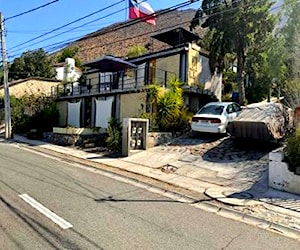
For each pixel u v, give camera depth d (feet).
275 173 29.45
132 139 48.96
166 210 23.34
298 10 62.44
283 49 66.28
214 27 72.13
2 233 17.67
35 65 153.17
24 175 32.73
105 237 17.69
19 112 87.92
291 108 50.11
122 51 205.77
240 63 73.82
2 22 71.46
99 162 42.93
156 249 16.43
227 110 51.75
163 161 41.88
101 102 74.49
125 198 26.08
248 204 25.35
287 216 22.82
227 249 16.92
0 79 145.38
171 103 56.90
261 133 41.39
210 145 47.62
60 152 52.13
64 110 89.92
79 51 219.20
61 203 23.59
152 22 55.72
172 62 76.59
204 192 28.81
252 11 66.90
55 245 16.35
